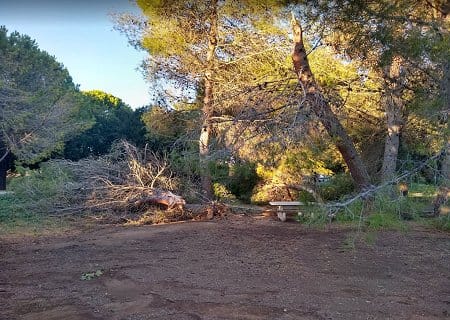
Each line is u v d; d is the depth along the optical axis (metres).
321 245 8.73
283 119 7.98
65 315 4.80
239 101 10.17
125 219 12.89
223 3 13.48
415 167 7.19
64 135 27.56
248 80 12.95
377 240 8.99
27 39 30.73
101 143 38.03
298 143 8.27
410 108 9.78
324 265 7.14
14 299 5.40
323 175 13.16
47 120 24.44
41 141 24.23
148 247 8.67
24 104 23.16
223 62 14.06
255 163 11.41
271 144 8.16
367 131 14.12
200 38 14.57
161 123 16.14
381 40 8.44
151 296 5.44
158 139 17.09
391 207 6.57
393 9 8.19
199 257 7.71
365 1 8.41
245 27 13.73
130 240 9.49
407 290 5.84
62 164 14.20
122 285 5.95
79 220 12.94
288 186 14.90
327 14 8.76
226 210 13.92
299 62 8.73
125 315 4.79
